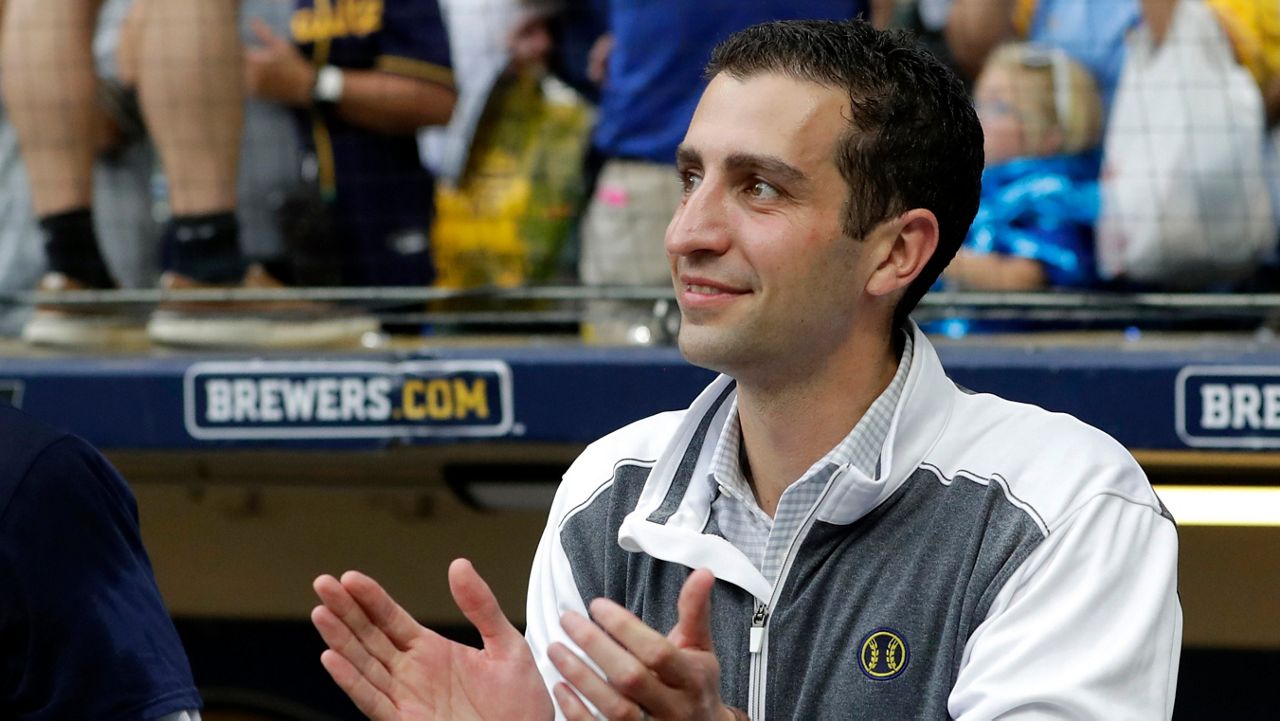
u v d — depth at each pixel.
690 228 4.36
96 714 4.89
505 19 10.80
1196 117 9.47
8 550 4.81
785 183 4.30
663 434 5.01
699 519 4.72
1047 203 9.66
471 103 10.94
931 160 4.48
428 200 10.52
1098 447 4.48
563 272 10.52
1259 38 9.56
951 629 4.25
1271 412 8.16
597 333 10.16
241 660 9.84
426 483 9.50
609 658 3.73
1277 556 8.73
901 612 4.29
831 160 4.32
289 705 9.80
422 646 4.29
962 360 8.41
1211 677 9.05
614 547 4.80
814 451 4.59
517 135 10.69
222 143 9.95
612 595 4.76
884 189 4.39
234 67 9.93
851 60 4.39
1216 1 9.56
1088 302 9.17
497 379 8.82
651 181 10.09
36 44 10.21
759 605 4.46
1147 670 4.18
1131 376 8.24
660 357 8.67
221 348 9.80
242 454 9.60
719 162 4.38
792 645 4.37
